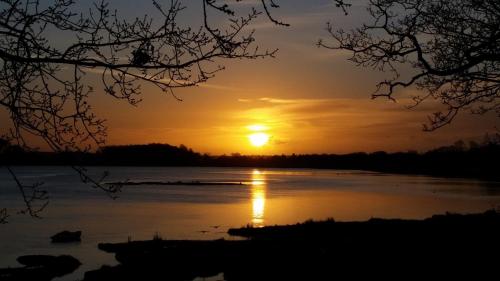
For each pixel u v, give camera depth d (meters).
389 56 10.17
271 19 4.92
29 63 4.71
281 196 88.44
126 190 103.81
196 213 58.38
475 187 117.75
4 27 4.66
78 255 30.91
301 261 22.27
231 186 124.62
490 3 10.03
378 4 10.43
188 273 23.86
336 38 10.77
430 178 183.00
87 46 4.74
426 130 10.55
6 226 44.16
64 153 5.02
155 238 34.31
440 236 22.89
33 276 25.14
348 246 23.61
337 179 181.25
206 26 4.78
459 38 10.38
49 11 4.76
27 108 4.88
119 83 4.89
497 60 8.97
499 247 18.75
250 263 24.19
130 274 23.88
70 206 64.56
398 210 62.25
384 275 16.98
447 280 15.11
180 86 4.95
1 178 135.25
